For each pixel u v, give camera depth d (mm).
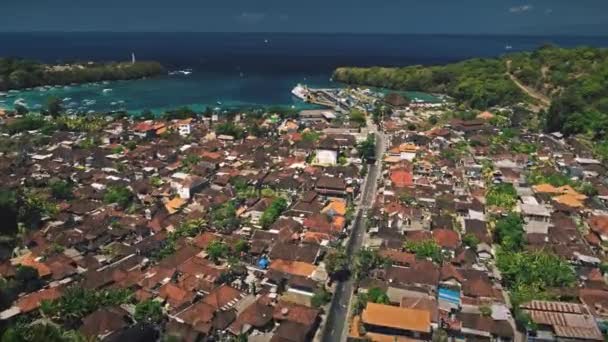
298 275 104688
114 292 97000
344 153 199500
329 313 95562
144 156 192625
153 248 120250
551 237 122562
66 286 101062
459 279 101812
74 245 121438
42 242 121750
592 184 160625
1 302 94000
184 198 152875
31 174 169000
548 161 186125
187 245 119188
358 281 104062
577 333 84062
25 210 134000
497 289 100312
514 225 125188
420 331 84062
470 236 120500
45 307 91062
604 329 87875
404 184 158750
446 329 87938
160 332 85750
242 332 87875
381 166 187625
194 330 85812
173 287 99188
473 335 86750
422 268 104938
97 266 112188
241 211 141875
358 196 157375
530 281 102312
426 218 136250
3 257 114688
